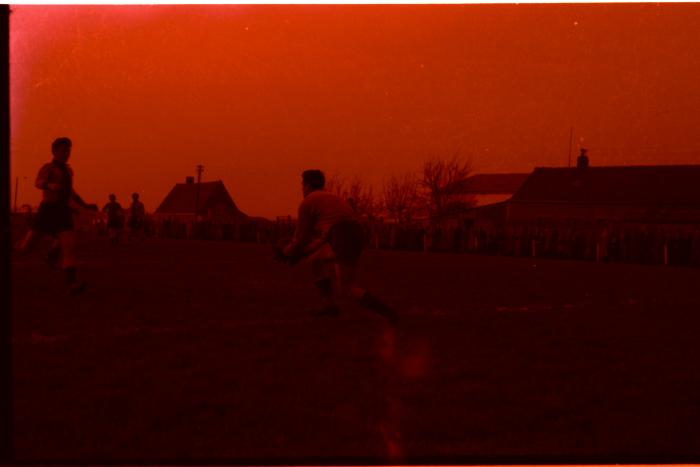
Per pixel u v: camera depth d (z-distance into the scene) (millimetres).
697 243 26547
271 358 5660
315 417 4164
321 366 5406
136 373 5055
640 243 28500
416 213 47156
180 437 3812
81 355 5621
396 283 12945
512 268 18859
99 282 11625
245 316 8008
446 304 9641
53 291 10047
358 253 7500
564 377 5242
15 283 11086
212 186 56812
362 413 4250
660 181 46344
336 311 8133
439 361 5676
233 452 3633
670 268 22172
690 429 4023
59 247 9914
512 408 4379
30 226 9430
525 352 6137
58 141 9336
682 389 4902
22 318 7504
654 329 7680
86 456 3545
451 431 3967
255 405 4363
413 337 6762
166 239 42156
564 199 47688
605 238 29516
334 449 3693
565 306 9750
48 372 5012
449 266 19031
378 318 7992
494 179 64312
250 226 38938
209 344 6191
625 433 3955
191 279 12672
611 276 16641
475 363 5621
